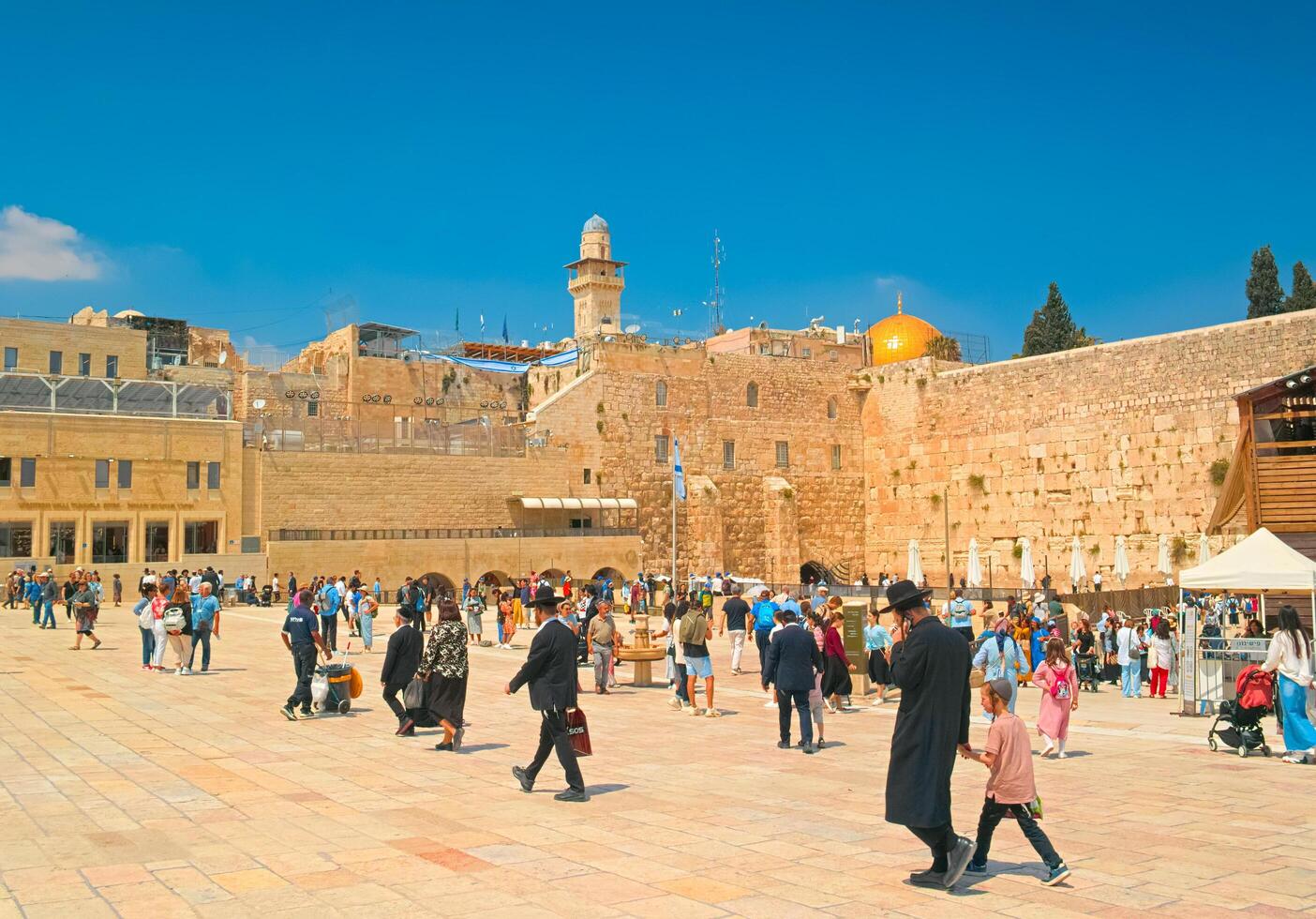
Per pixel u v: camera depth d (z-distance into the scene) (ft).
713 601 168.96
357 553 178.19
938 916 27.73
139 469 170.09
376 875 30.73
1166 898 29.45
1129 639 87.51
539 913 27.53
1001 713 31.86
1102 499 198.90
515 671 92.38
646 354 222.89
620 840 35.22
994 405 217.56
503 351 284.20
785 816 39.17
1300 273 247.91
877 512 240.94
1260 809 41.55
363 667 94.43
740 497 229.86
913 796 29.71
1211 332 187.01
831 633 72.69
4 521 159.94
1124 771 50.65
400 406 224.94
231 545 175.83
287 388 220.02
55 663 89.10
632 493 217.97
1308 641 53.98
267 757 50.52
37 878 30.04
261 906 27.81
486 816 38.78
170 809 39.04
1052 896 29.53
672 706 72.49
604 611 81.05
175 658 95.45
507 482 202.39
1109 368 200.03
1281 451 132.57
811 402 240.73
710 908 28.12
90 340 201.57
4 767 47.03
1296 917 27.91
